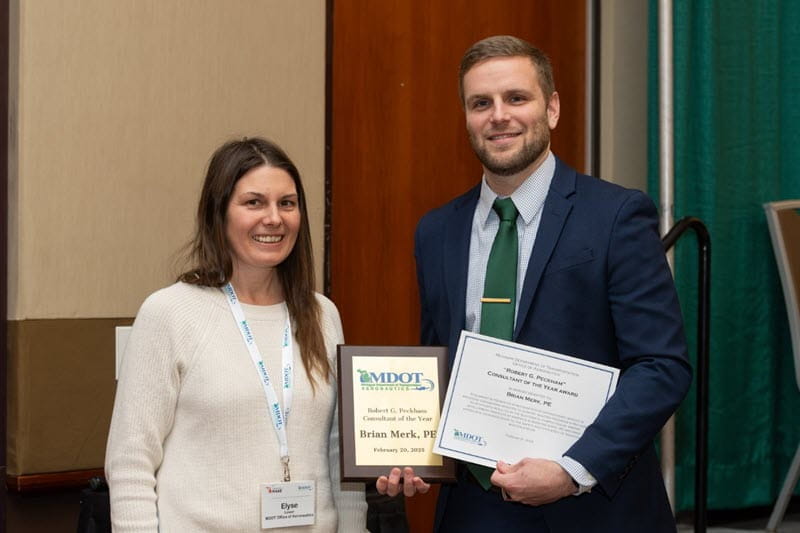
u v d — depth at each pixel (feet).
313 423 6.98
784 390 14.79
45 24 9.15
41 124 9.14
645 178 14.46
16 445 9.09
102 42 9.50
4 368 9.18
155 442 6.61
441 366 7.23
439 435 6.88
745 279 14.37
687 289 13.91
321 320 7.38
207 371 6.72
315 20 11.04
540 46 13.67
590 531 6.95
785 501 13.41
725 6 14.29
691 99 14.02
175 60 9.99
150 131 9.84
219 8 10.30
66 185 9.30
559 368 6.88
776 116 14.70
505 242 7.29
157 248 9.89
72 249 9.34
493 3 13.16
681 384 6.87
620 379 6.97
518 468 6.60
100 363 9.50
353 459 6.96
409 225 12.39
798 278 13.69
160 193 9.91
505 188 7.41
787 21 14.83
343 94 11.76
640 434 6.66
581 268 7.06
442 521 7.43
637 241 7.06
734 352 14.28
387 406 7.10
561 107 13.93
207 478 6.59
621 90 14.26
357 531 7.26
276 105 10.75
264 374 6.86
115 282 9.61
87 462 9.43
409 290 12.41
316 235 11.06
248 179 6.97
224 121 10.35
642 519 7.09
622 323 7.00
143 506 6.47
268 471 6.69
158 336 6.73
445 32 12.70
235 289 7.14
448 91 12.73
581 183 7.39
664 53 13.10
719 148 14.20
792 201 13.88
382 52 12.11
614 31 14.19
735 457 14.28
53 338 9.22
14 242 9.12
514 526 7.07
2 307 9.16
